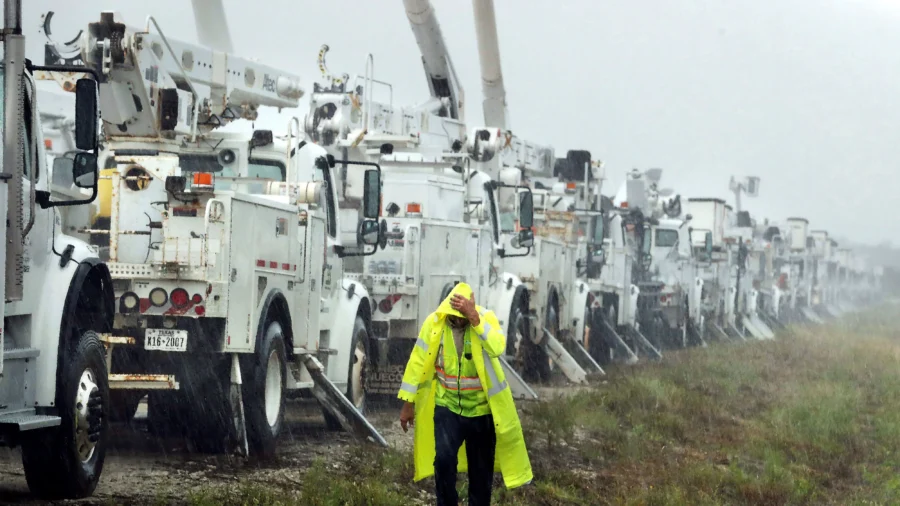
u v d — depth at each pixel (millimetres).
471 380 18047
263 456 24016
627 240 66812
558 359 45719
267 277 24359
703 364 54188
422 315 34406
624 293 60438
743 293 92625
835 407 38500
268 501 19094
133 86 28406
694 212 88938
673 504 22859
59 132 42875
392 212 35531
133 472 21453
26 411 17641
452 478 17953
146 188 22938
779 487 25406
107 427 19844
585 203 61781
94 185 17688
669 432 32594
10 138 16609
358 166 36281
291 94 38125
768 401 41594
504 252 42219
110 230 22891
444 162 38812
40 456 18062
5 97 16656
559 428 30797
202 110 29875
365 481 21688
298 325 26719
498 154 50656
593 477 25375
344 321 29797
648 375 47312
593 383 45781
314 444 26812
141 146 28938
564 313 50125
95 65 28250
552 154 62750
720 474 26469
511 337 41156
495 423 17859
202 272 22016
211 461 23312
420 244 34312
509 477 18062
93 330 19719
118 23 27984
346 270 34250
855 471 29234
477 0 53938
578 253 55969
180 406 23906
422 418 18219
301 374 26953
